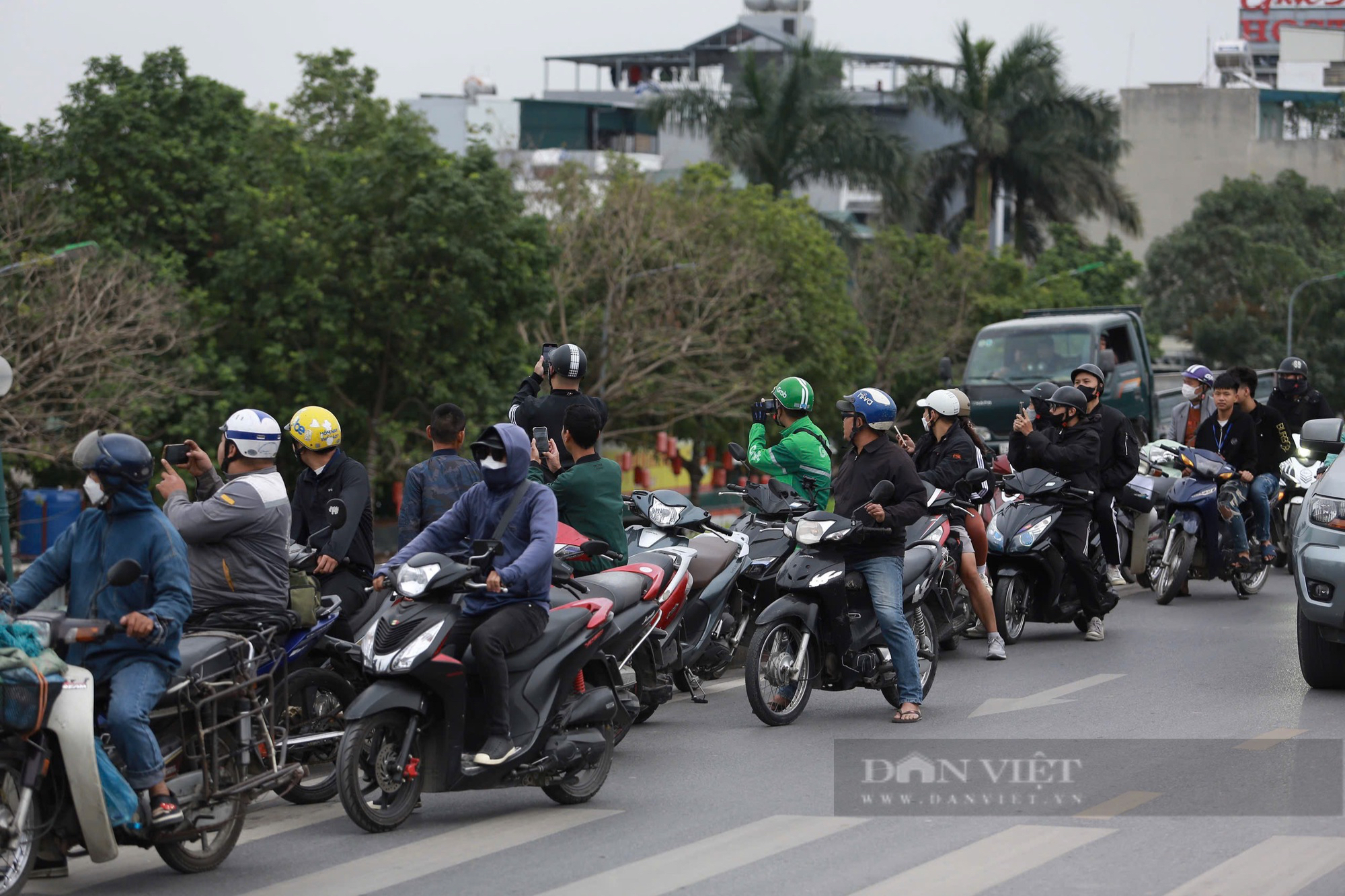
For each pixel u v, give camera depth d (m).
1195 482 42.59
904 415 146.88
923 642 29.05
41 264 73.62
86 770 16.59
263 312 82.69
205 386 82.06
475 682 20.81
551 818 21.08
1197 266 187.62
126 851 19.98
